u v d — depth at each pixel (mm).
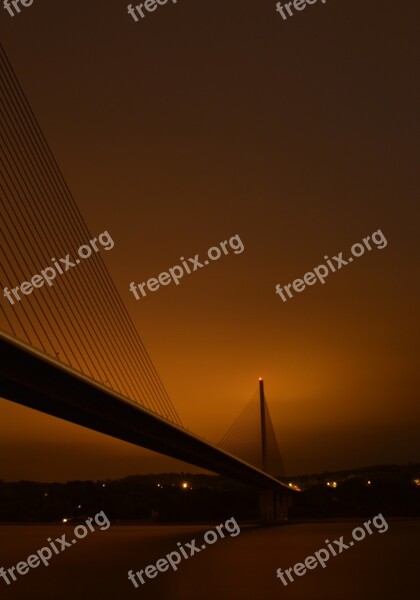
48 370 28609
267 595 30844
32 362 27312
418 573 39312
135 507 141875
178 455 62406
